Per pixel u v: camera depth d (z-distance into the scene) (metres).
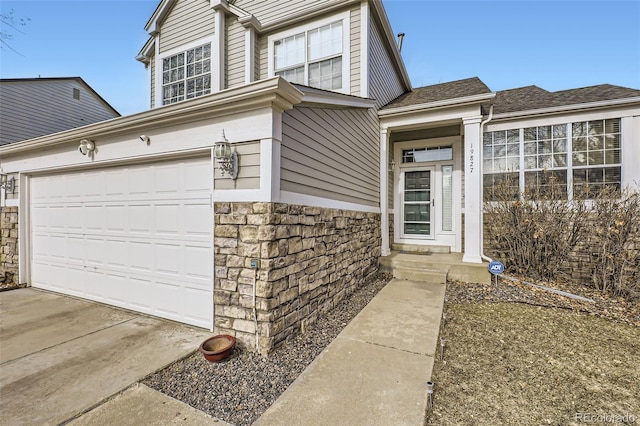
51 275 5.20
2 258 5.85
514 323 3.71
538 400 2.22
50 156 4.95
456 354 2.93
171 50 7.19
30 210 5.54
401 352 2.86
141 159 3.89
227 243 3.16
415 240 7.59
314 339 3.27
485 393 2.30
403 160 7.82
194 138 3.41
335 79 5.92
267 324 2.88
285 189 3.18
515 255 5.89
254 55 6.47
